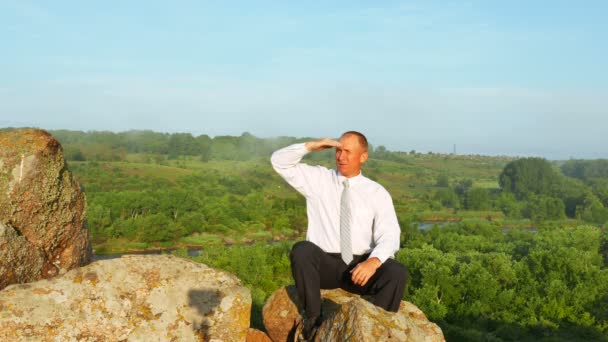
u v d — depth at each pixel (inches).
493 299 2347.4
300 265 205.3
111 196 5831.7
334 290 221.9
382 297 197.8
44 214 238.7
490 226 5590.6
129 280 215.6
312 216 216.4
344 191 211.5
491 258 2741.1
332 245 211.5
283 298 233.1
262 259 2714.1
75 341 195.3
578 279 2516.0
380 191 214.1
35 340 189.5
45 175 235.3
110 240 4761.3
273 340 231.5
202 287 223.3
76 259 258.5
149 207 5664.4
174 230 4980.3
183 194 6156.5
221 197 7317.9
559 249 2773.1
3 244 214.1
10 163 228.1
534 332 2117.4
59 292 203.3
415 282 2635.3
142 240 4800.7
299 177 214.4
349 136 211.0
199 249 4692.4
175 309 214.5
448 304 2372.0
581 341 1980.8
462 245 3934.5
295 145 211.9
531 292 2463.1
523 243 3814.0
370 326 174.9
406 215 7608.3
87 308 202.8
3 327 187.3
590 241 3713.1
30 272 229.6
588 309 2316.7
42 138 235.8
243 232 5482.3
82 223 261.6
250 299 225.8
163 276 221.3
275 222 5787.4
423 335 185.6
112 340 200.7
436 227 4830.2
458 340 1900.8
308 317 208.4
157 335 207.0
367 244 212.4
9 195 226.7
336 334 183.3
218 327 215.9
